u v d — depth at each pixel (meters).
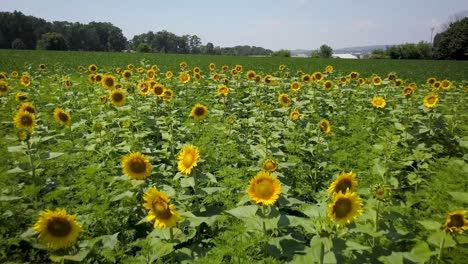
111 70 25.56
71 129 9.21
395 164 7.27
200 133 9.51
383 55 101.88
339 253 4.35
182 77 14.03
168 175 7.15
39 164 6.61
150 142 9.27
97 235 5.20
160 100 12.98
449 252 4.55
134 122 9.96
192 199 5.90
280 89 15.82
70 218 4.24
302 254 4.55
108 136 8.79
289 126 9.89
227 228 5.40
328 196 5.26
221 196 5.93
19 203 5.54
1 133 9.16
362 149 8.66
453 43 84.81
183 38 181.25
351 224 4.59
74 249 4.46
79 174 6.78
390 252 4.53
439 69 40.34
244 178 7.02
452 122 10.81
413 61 60.25
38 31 133.38
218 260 4.32
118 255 4.64
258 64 40.91
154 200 4.39
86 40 146.62
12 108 11.59
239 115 12.76
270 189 4.41
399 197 6.69
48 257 4.88
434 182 6.61
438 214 5.48
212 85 16.69
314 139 8.35
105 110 11.30
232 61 45.69
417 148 8.44
